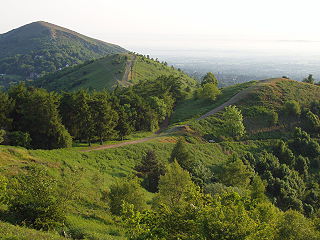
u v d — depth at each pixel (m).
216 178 53.25
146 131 88.94
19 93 64.06
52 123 57.81
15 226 16.75
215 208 14.07
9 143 52.75
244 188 48.91
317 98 97.75
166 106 103.69
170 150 63.84
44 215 18.92
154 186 44.31
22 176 26.69
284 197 56.09
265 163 64.44
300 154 72.56
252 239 13.03
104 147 64.94
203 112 100.75
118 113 74.69
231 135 79.62
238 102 95.44
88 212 25.86
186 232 14.61
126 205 18.42
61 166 34.81
